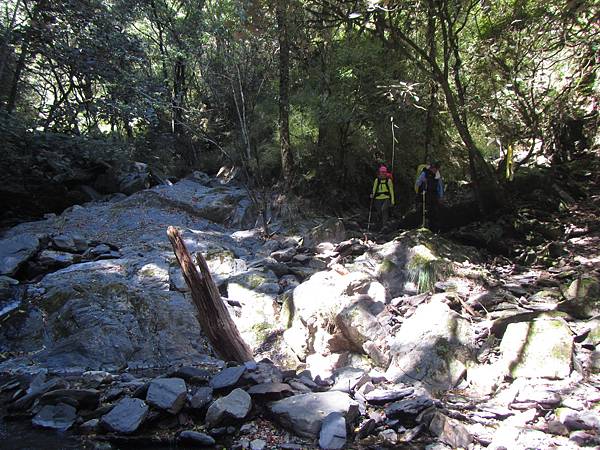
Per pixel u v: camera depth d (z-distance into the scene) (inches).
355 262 337.4
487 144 561.0
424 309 254.8
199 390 205.6
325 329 265.3
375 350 246.7
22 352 263.0
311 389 217.8
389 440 181.6
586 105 606.2
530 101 503.8
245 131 474.6
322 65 487.5
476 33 477.7
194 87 641.0
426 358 228.5
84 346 257.4
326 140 509.0
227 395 201.5
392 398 203.3
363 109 468.4
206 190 496.4
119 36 454.0
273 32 458.6
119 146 523.5
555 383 205.9
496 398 205.0
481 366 225.3
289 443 181.5
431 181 433.1
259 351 275.0
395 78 461.4
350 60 456.8
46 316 279.9
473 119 494.3
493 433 181.2
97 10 456.4
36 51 434.0
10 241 341.4
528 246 389.1
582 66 465.7
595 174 554.3
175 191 481.7
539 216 444.5
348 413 189.6
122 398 213.8
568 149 615.5
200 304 233.5
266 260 346.3
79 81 520.4
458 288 296.8
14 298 295.0
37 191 489.7
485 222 425.4
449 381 220.2
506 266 355.3
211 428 189.9
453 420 187.6
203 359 264.7
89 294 286.7
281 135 474.6
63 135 459.8
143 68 522.6
